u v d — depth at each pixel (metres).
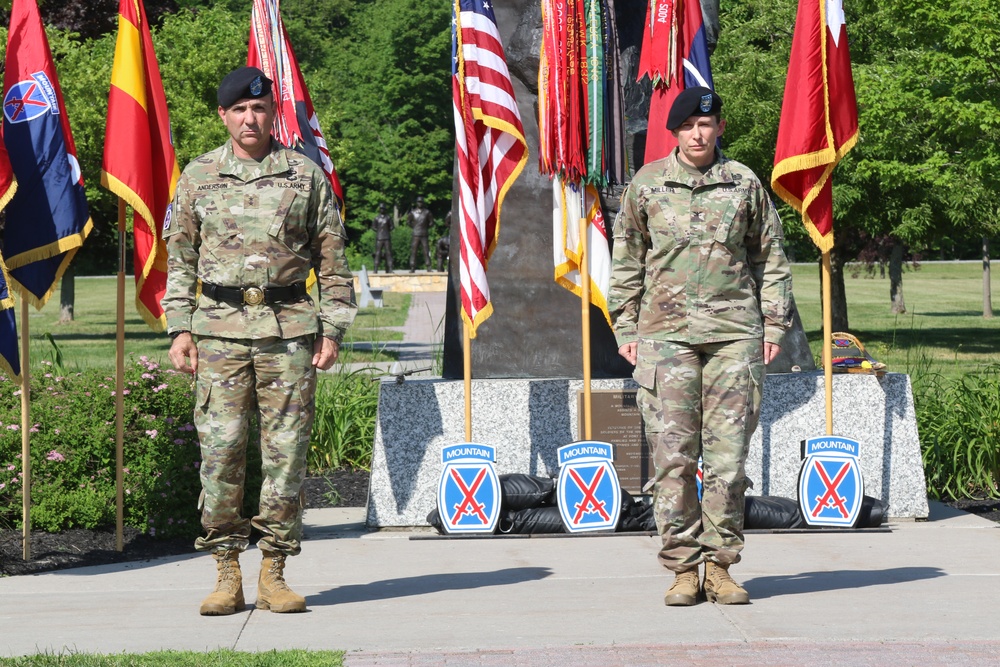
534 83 9.33
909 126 23.27
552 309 9.34
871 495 8.95
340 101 79.75
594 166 8.58
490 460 8.34
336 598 6.54
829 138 8.43
